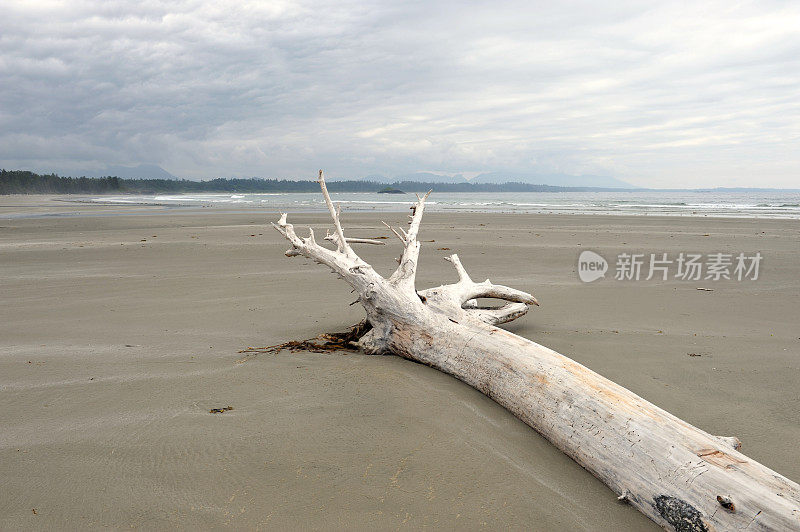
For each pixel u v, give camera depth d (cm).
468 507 227
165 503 226
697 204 4506
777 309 639
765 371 412
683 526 210
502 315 537
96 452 268
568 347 475
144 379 375
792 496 198
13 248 1305
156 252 1215
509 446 284
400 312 434
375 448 274
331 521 216
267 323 567
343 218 2517
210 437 283
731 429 313
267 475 248
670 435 240
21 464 256
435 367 402
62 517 216
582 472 262
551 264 1019
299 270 941
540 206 4156
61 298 709
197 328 545
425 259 1084
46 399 338
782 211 3136
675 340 500
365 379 370
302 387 356
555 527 218
